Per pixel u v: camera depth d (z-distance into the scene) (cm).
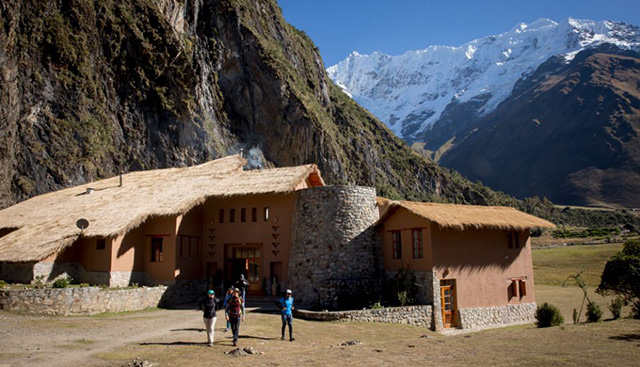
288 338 1764
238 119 8775
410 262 2616
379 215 3011
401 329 2189
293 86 9556
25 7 5578
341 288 2520
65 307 2097
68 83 5781
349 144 11600
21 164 5112
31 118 5319
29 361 1259
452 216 2581
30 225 3162
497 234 2834
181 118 7181
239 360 1294
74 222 2953
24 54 5403
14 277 2638
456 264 2589
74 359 1293
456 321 2539
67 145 5506
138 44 6862
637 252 2239
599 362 1153
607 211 15575
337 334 1928
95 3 6494
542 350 1351
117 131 6344
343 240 2675
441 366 1173
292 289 2736
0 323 1778
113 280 2728
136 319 2067
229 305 1596
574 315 2250
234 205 3103
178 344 1541
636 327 1747
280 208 2948
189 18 8425
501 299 2769
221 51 8800
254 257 3033
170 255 2873
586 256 5312
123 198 3256
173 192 3150
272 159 8944
